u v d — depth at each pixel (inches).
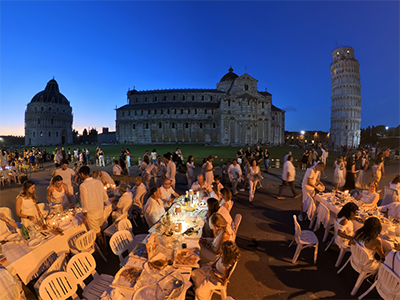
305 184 365.1
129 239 227.1
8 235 220.8
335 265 241.3
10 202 478.3
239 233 324.8
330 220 315.3
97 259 260.7
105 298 143.2
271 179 697.0
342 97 3560.5
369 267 191.3
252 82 2642.7
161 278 154.6
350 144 3550.7
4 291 151.5
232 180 524.7
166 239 203.6
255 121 2615.7
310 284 214.5
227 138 2615.7
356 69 3508.9
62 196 300.4
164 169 533.6
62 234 222.4
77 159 1189.1
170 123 3083.2
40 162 1245.1
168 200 330.6
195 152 1674.5
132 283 152.1
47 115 4124.0
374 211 288.2
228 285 212.5
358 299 194.7
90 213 244.1
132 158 1374.3
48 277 148.9
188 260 174.1
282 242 297.7
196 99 3253.0
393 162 1151.0
